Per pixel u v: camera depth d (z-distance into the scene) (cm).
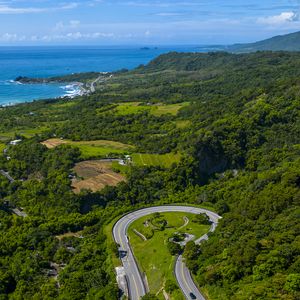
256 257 9169
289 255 8844
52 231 14050
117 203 16212
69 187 16575
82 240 13438
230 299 8394
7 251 12781
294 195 11881
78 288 10662
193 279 10181
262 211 11844
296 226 9906
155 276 10794
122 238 13012
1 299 10606
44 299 10356
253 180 16000
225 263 9606
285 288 7888
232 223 11769
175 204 15688
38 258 12419
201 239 12425
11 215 15238
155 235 12975
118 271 11150
